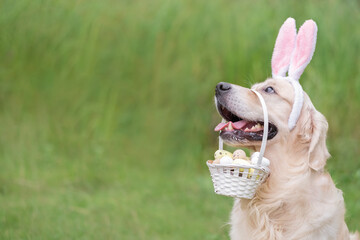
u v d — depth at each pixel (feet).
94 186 33.88
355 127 36.94
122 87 41.60
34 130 39.91
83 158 37.88
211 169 15.56
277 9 41.16
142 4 43.52
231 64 40.14
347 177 31.68
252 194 15.64
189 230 26.40
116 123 40.96
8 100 41.52
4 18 42.68
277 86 17.04
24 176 33.99
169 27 42.09
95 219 26.27
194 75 41.01
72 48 42.32
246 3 42.70
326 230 16.31
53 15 42.98
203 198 31.73
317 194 16.44
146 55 41.91
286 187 16.58
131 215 27.58
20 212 26.11
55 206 27.78
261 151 15.28
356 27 39.60
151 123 40.86
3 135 39.14
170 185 34.71
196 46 41.47
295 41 18.61
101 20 42.80
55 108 41.29
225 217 28.35
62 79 41.86
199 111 40.50
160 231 26.00
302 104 16.76
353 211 26.53
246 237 17.15
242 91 16.52
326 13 39.86
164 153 40.04
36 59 42.22
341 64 37.99
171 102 41.01
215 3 42.57
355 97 37.37
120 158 39.29
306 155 16.70
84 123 40.86
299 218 16.44
